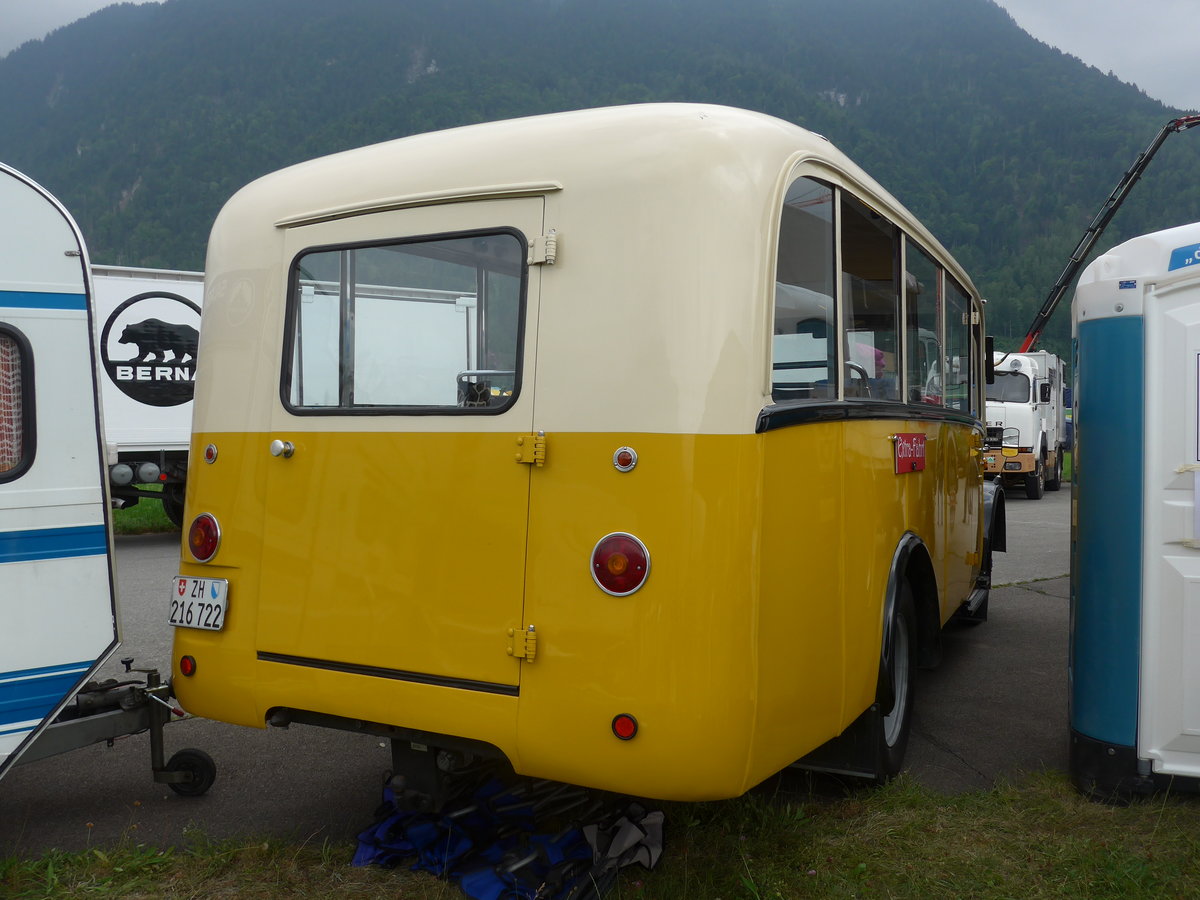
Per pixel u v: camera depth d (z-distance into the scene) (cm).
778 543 293
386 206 323
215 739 473
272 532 337
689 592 272
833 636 334
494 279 304
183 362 1219
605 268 286
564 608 286
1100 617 387
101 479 346
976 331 661
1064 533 1324
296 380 340
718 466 273
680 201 281
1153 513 374
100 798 400
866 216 383
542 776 291
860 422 362
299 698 328
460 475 303
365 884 321
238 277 356
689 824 352
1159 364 372
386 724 315
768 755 291
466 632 300
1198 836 353
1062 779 413
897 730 427
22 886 322
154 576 939
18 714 330
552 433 289
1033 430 1911
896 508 408
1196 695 370
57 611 337
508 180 303
